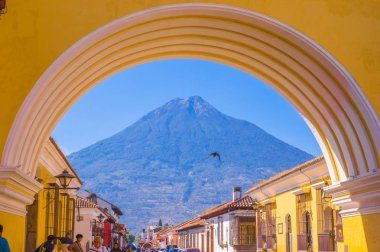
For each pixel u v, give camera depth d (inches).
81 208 1266.0
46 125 453.1
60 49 399.5
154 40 453.1
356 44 418.6
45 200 703.7
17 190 419.8
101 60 445.4
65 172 649.0
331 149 480.7
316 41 414.6
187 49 484.7
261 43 443.5
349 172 458.9
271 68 478.0
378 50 419.8
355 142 441.4
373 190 425.7
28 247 649.0
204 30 442.6
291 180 885.8
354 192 450.3
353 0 422.9
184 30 441.1
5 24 401.4
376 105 416.8
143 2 402.6
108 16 402.0
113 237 2033.7
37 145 452.8
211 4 403.2
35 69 397.7
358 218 458.6
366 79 417.1
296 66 449.1
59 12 402.6
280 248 971.9
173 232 2920.8
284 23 411.2
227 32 441.4
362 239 451.8
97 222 1416.1
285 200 949.2
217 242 1616.6
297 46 426.0
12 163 400.2
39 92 398.0
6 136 395.2
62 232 806.5
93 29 400.5
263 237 1118.4
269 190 1025.5
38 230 661.3
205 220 1847.9
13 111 396.2
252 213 1369.3
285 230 948.0
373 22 422.3
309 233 853.8
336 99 443.2
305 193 846.5
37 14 402.6
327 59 414.9
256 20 410.0
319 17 416.5
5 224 417.1
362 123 430.3
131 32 421.4
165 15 409.1
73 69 422.9
